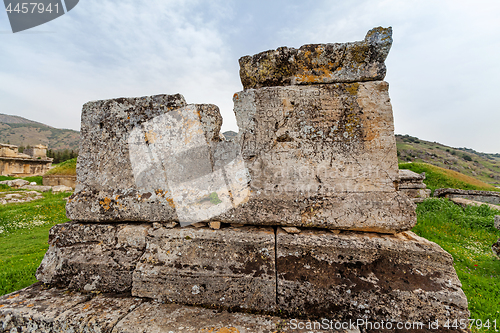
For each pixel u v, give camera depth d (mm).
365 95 2072
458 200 9258
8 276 3344
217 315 1802
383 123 2045
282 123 2141
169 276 1982
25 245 5215
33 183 14508
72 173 15906
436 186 13000
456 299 1691
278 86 2201
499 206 8234
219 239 2037
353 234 2020
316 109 2113
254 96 2186
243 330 1636
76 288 2152
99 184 2330
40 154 19750
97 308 1879
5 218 7270
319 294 1812
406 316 1708
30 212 8047
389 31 2057
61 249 2248
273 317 1797
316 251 1932
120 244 2197
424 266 1828
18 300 1987
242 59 2355
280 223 2045
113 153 2342
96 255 2182
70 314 1797
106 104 2379
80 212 2289
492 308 2697
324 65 2158
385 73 2080
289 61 2188
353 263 1880
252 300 1864
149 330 1613
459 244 4980
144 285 2004
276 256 1952
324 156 2084
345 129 2078
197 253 2031
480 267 3930
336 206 2006
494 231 5906
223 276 1921
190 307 1900
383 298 1757
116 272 2105
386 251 1884
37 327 1766
